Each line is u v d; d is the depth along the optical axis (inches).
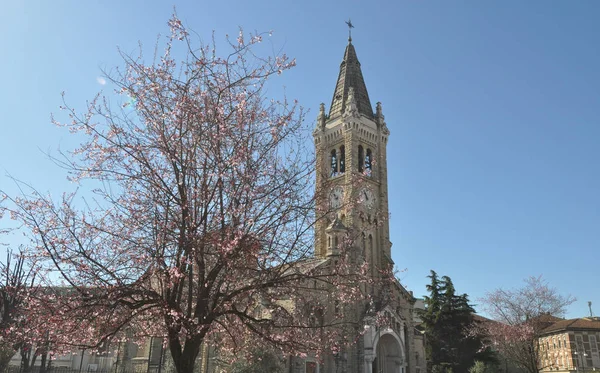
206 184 797.9
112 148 823.7
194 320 760.3
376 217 3277.6
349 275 959.6
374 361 2856.8
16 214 730.8
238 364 1612.9
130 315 821.9
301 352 981.2
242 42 864.3
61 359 3169.3
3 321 970.7
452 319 3376.0
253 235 810.8
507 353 3253.0
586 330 3895.2
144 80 835.4
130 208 813.2
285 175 886.4
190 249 762.2
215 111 810.8
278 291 922.7
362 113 3575.3
